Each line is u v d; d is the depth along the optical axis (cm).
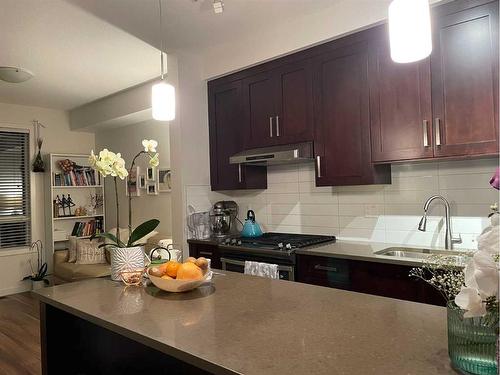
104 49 354
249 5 280
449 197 268
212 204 392
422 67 249
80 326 181
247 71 352
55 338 173
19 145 563
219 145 379
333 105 295
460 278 95
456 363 86
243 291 162
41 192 580
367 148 277
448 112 238
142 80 451
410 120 254
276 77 330
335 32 287
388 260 238
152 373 163
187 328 119
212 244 343
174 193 375
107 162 181
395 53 139
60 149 600
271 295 155
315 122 305
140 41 338
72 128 605
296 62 317
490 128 222
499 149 219
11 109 553
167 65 376
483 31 224
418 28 133
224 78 373
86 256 491
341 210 325
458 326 85
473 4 228
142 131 552
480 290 79
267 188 378
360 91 280
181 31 320
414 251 276
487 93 223
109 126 579
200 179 383
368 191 309
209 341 108
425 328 113
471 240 258
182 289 158
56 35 320
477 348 82
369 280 250
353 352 97
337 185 294
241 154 345
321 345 102
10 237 550
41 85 461
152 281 164
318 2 281
